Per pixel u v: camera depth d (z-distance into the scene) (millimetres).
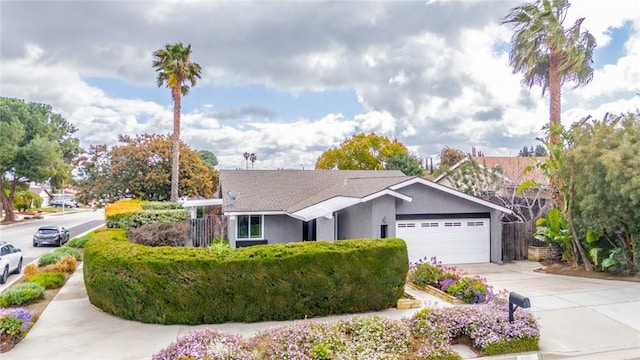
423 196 18219
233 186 23938
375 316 9047
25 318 9141
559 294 12344
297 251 10367
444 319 8797
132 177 35500
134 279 10031
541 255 19047
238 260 10008
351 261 10547
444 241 18422
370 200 17328
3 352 8219
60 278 14227
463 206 18656
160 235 14852
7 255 16953
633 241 14109
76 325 9914
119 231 14930
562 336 9055
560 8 20703
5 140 44094
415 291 12992
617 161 13227
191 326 9875
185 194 35719
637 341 8812
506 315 8883
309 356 7355
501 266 17906
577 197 15680
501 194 25875
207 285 9898
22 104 49906
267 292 10109
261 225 21641
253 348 7574
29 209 64188
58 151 51062
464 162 27141
